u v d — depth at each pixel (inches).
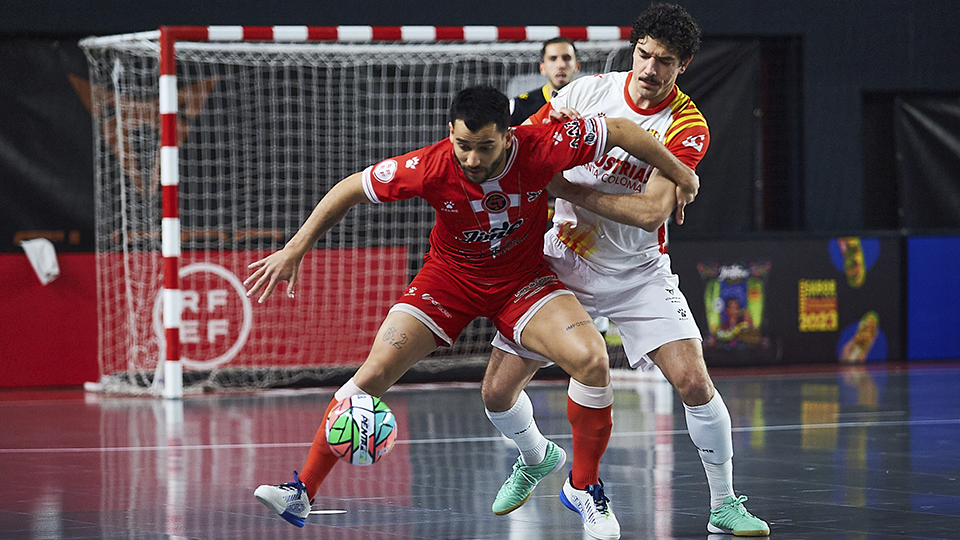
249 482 702.5
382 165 526.0
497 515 594.9
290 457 812.0
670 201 528.7
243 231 1508.4
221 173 1517.0
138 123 1487.5
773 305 1605.6
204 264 1424.7
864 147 1807.3
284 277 528.4
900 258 1668.3
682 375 541.6
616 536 532.1
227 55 1502.2
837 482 690.8
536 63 1601.9
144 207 1485.0
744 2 1722.4
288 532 548.7
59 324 1434.5
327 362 1462.8
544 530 555.2
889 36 1781.5
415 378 1444.4
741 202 1724.9
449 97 1608.0
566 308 542.0
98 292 1441.9
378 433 498.9
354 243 1483.8
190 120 1504.7
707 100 1700.3
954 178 1798.7
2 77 1478.8
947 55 1803.6
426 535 542.3
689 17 539.8
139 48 1365.7
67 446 876.6
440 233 551.8
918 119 1791.3
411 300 545.6
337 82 1560.0
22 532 548.1
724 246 1577.3
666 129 569.6
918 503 618.8
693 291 1563.7
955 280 1691.7
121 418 1074.7
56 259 1421.0
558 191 534.3
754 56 1713.8
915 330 1675.7
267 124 1534.2
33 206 1489.9
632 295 572.7
